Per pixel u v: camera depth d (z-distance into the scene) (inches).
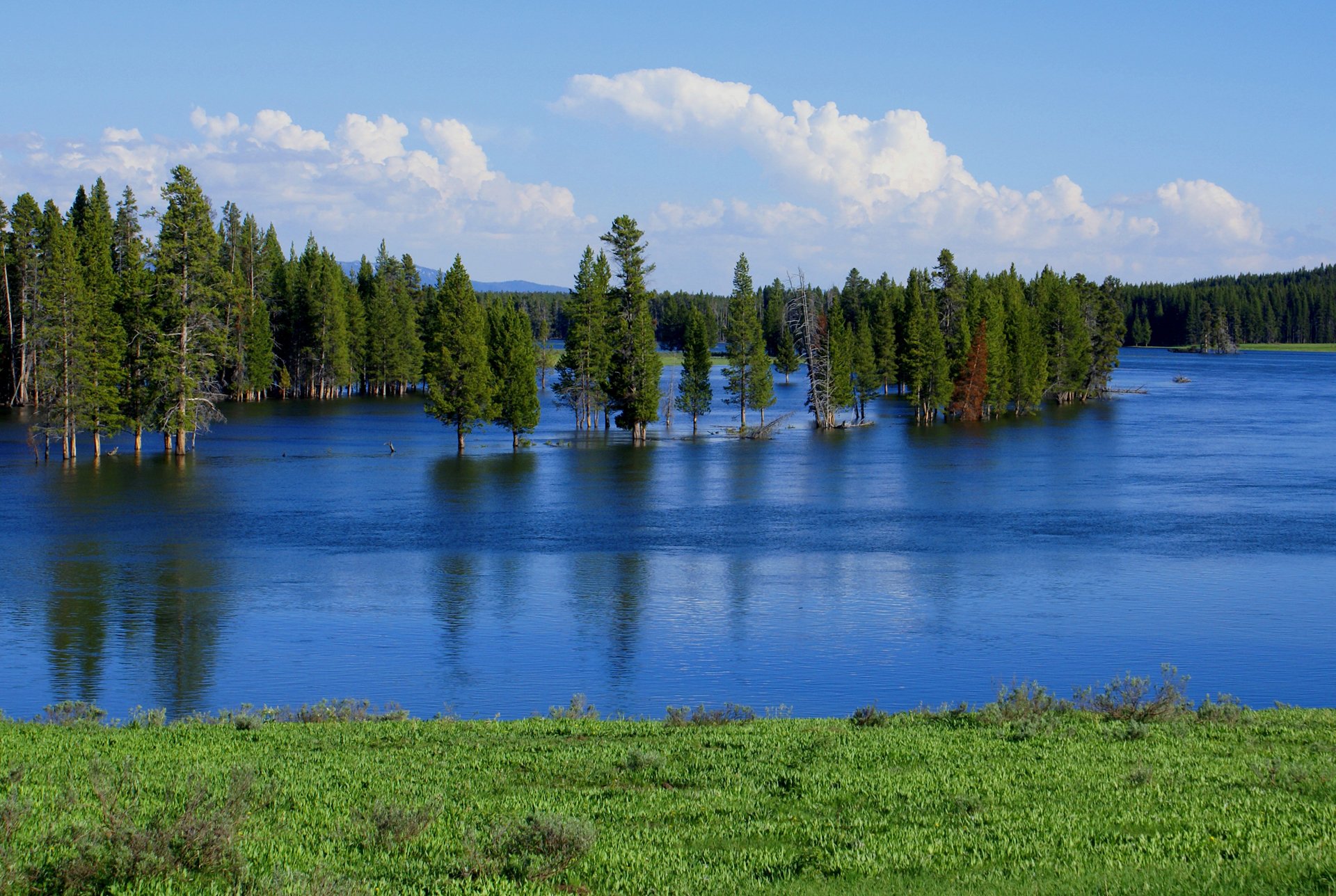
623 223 4035.4
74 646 1230.3
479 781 562.9
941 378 4958.2
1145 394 6333.7
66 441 3238.2
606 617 1378.0
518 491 2645.2
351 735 717.9
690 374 4549.7
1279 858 400.2
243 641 1256.8
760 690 1059.3
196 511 2298.2
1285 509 2279.8
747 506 2395.4
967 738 669.9
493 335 5629.9
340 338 6097.4
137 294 3464.6
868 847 429.4
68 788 510.3
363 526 2124.8
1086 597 1485.0
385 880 386.9
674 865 407.8
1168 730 684.7
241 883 363.9
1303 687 1055.6
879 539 1974.7
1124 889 373.7
